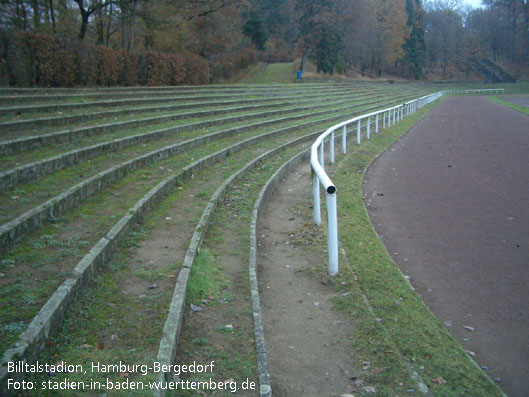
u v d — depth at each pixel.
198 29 42.44
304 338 4.71
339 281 6.02
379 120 25.67
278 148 14.37
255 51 64.75
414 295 5.82
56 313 3.95
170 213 7.52
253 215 7.90
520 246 7.41
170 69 26.91
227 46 48.34
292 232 7.86
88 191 7.57
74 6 31.88
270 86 34.97
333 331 4.86
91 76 20.62
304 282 6.00
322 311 5.27
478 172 13.06
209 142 13.90
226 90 27.05
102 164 9.23
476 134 21.94
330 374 4.13
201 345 4.15
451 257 7.06
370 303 5.50
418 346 4.66
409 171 13.44
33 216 5.87
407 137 21.22
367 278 6.18
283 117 21.11
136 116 14.92
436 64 113.38
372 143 18.05
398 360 4.37
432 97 48.03
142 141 12.02
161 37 35.44
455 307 5.64
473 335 5.08
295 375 4.10
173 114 16.05
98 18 31.81
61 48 19.00
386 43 81.88
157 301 4.59
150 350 3.75
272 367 4.20
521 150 16.77
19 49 17.44
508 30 113.94
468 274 6.48
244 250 6.38
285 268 6.43
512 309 5.56
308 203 9.60
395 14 81.25
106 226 6.19
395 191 11.09
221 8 41.16
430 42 111.56
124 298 4.63
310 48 63.72
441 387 4.07
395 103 41.41
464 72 109.44
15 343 3.37
